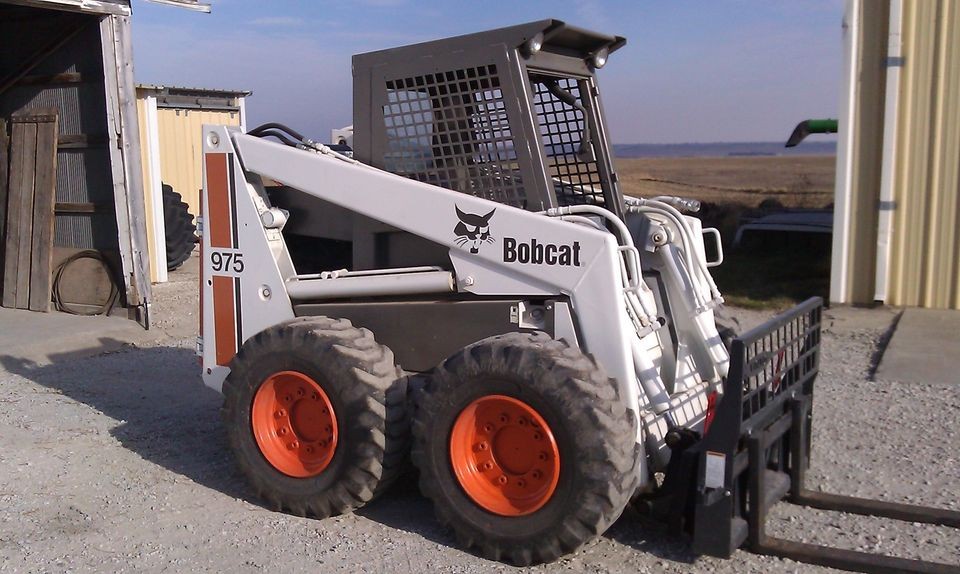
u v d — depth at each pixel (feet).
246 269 16.53
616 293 13.46
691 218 17.30
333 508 14.90
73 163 32.58
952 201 33.04
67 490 16.71
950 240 33.24
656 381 14.32
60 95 32.50
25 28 32.53
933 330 29.96
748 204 72.95
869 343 29.01
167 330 31.63
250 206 16.31
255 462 15.55
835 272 35.22
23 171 33.24
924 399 22.30
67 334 29.60
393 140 15.81
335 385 14.46
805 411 15.49
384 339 15.56
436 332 15.07
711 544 12.88
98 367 26.73
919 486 16.66
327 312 15.97
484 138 15.05
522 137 14.67
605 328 13.58
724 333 17.84
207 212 16.85
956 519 14.64
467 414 13.56
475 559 13.71
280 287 16.21
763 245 50.24
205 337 17.19
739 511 13.48
